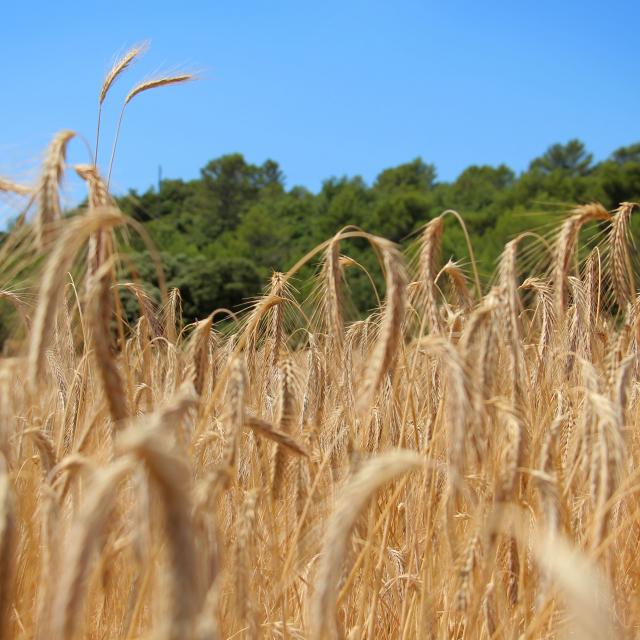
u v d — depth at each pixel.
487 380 3.02
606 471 2.69
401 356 3.77
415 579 3.62
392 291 2.90
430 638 3.54
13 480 2.92
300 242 86.12
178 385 3.65
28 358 2.19
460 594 3.03
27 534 2.97
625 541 3.55
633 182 62.50
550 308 4.40
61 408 4.09
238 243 85.50
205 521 2.26
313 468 3.75
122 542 2.45
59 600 1.57
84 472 2.78
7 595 1.97
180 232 109.81
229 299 47.84
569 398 4.00
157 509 1.89
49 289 2.14
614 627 2.76
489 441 3.21
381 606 4.01
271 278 4.43
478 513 3.04
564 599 2.88
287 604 3.96
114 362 2.41
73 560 1.57
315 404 4.23
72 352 4.06
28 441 3.14
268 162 118.69
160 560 2.46
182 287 47.09
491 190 88.50
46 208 2.50
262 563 3.73
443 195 93.00
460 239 39.38
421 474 3.98
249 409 3.94
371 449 4.27
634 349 3.90
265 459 3.57
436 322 3.49
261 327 4.39
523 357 3.60
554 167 103.31
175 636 1.43
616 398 3.19
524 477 3.36
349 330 4.64
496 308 3.08
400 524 4.42
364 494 2.04
